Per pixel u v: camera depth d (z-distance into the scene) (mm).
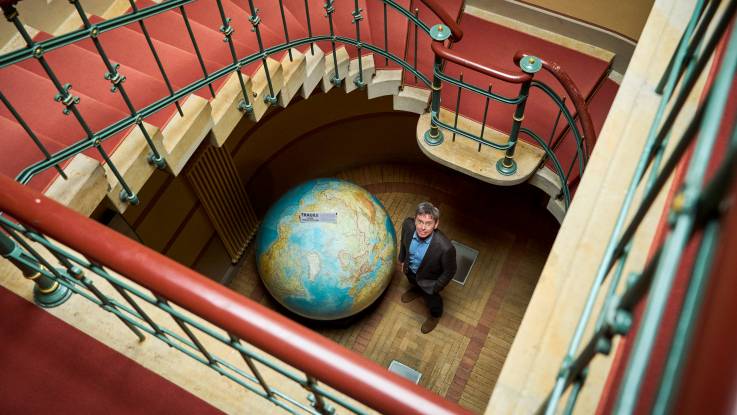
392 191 6832
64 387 2232
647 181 1822
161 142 3082
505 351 5664
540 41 5152
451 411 1241
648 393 982
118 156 2967
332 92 6082
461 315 5855
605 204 2166
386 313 5926
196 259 5914
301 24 4617
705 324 586
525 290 6012
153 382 2270
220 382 2291
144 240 5031
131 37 3691
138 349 2326
